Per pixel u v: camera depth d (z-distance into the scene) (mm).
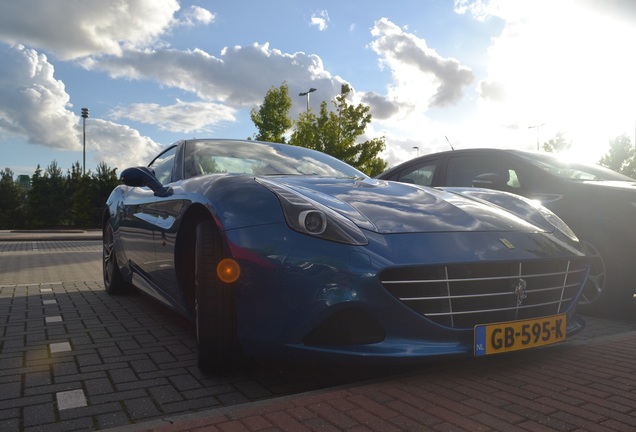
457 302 2188
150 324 3639
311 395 2016
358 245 2100
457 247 2201
